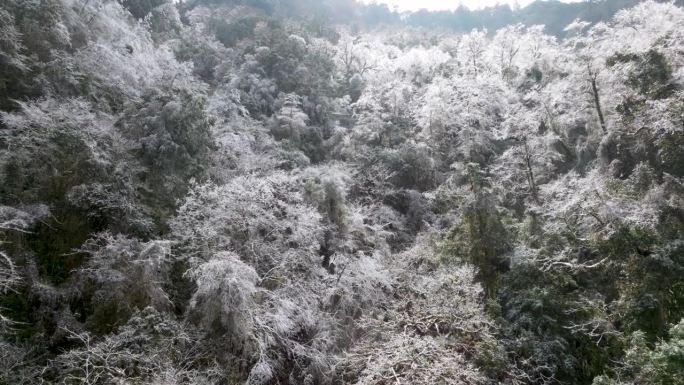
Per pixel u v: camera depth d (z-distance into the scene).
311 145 23.52
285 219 12.92
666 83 13.42
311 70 29.00
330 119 26.70
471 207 13.47
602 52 17.22
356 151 21.94
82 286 9.50
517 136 17.70
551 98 19.94
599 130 16.59
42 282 9.36
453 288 11.16
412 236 17.27
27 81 12.45
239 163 16.78
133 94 15.55
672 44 14.46
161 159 12.51
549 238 12.52
